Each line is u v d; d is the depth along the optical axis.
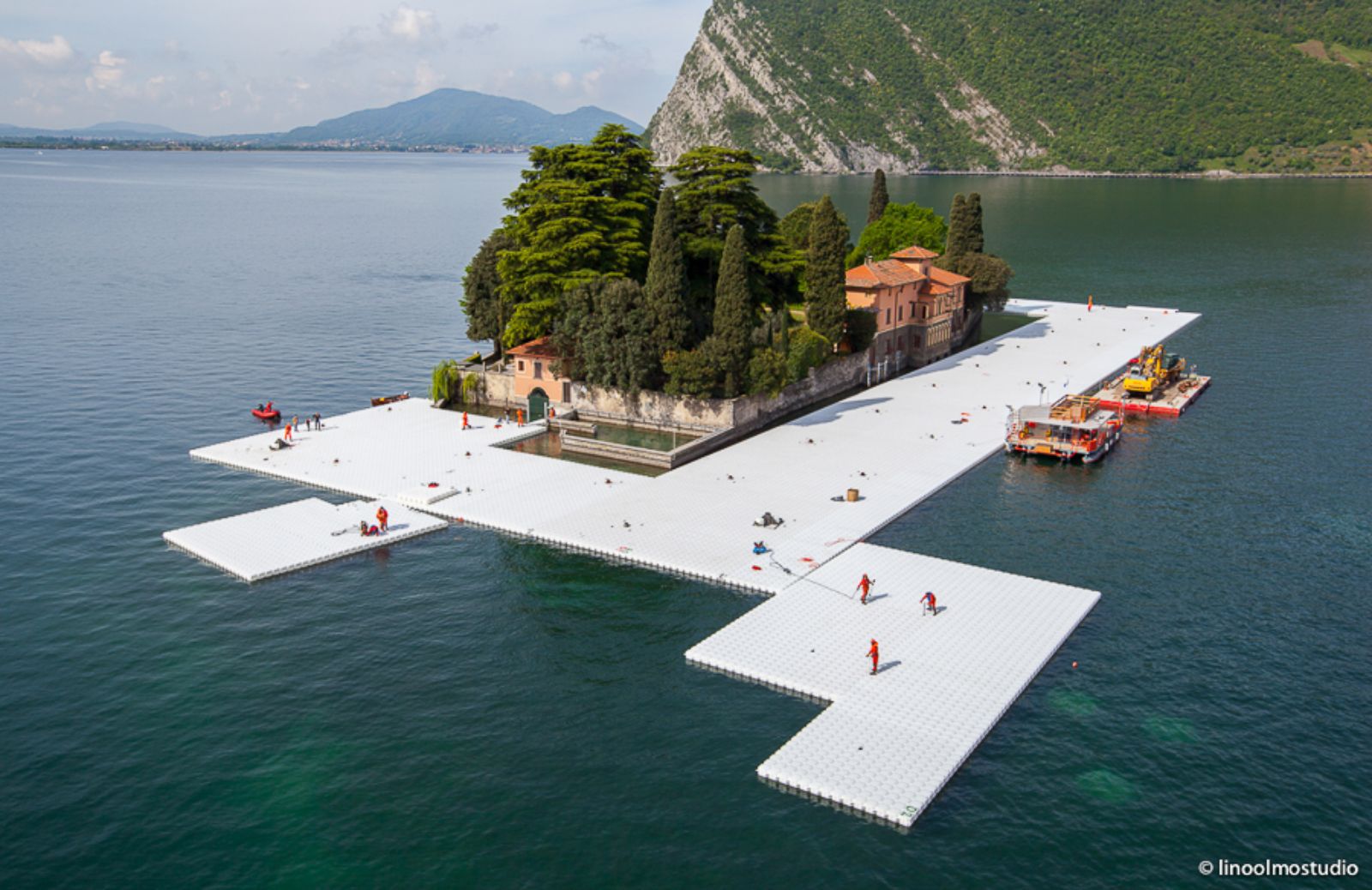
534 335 90.88
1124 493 67.75
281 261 191.12
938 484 68.69
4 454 75.19
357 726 40.22
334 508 63.56
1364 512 64.12
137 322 127.88
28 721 40.56
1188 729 40.25
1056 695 42.69
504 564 55.78
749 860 32.66
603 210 87.75
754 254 92.75
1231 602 51.50
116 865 32.53
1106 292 156.75
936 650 45.66
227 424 84.12
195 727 40.19
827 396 96.06
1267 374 102.81
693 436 81.25
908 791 35.78
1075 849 33.34
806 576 53.47
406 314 136.75
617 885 31.53
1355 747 39.16
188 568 55.34
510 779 36.88
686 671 44.44
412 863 32.50
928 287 112.81
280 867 32.38
